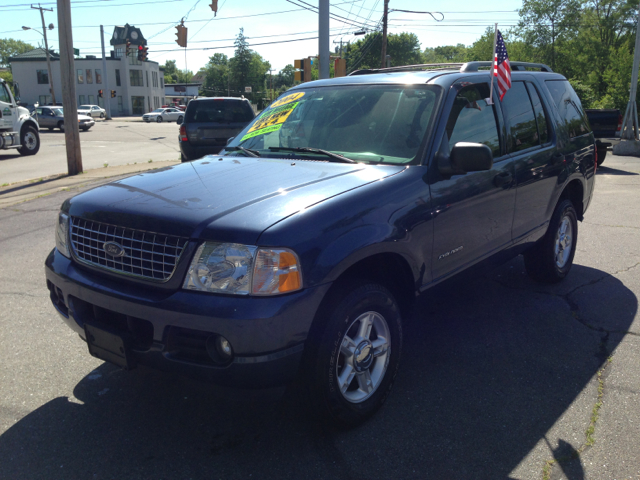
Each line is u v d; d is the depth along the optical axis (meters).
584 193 5.14
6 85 17.34
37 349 3.71
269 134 3.76
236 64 99.81
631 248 6.19
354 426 2.82
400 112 3.39
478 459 2.58
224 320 2.27
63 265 2.88
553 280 4.96
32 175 13.20
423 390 3.21
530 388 3.23
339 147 3.39
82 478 2.46
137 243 2.56
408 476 2.46
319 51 14.03
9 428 2.82
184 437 2.76
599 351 3.70
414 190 2.97
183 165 3.45
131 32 71.81
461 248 3.40
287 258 2.33
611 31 48.53
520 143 4.10
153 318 2.42
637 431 2.79
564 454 2.61
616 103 34.22
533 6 50.53
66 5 11.91
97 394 3.15
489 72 3.97
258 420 2.91
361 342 2.77
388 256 2.86
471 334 3.99
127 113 73.56
